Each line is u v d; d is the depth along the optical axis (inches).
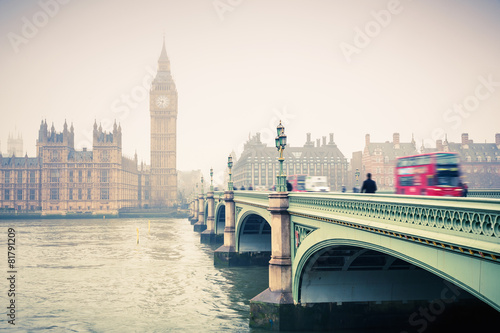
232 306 1400.1
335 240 777.6
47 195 7667.3
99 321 1273.4
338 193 756.0
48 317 1320.1
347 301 1022.4
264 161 7810.0
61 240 3457.2
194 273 1978.3
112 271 2065.7
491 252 382.6
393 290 1021.2
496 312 1022.4
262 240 2098.9
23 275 1980.8
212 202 3280.0
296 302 1034.7
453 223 445.7
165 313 1339.8
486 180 5693.9
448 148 5713.6
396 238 563.2
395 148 6402.6
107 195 7736.2
